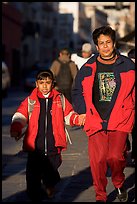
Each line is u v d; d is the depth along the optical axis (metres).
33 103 7.57
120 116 7.15
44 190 8.02
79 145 13.12
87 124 7.23
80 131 15.95
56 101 7.59
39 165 7.67
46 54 87.75
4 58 53.94
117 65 7.18
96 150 7.21
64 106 7.60
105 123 7.15
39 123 7.58
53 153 7.62
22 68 68.00
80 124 7.43
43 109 7.58
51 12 90.56
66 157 11.48
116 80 7.17
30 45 74.50
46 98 7.59
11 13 57.25
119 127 7.16
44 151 7.58
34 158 7.63
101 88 7.20
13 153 11.91
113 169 7.37
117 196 7.89
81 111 7.32
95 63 7.26
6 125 17.58
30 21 71.12
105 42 7.13
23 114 7.56
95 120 7.18
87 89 7.19
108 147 7.21
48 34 87.75
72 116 7.52
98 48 7.21
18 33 62.34
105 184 7.33
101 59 7.25
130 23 49.81
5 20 54.34
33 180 7.69
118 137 7.18
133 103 7.28
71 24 101.69
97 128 7.16
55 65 15.76
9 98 34.19
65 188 8.70
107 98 7.20
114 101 7.16
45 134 7.58
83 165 10.59
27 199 8.01
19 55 62.25
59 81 15.67
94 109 7.18
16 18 60.25
